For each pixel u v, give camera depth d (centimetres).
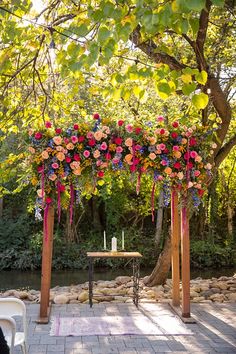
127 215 1631
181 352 446
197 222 1602
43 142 524
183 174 550
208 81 635
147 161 541
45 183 534
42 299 555
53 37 392
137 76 293
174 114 749
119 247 1496
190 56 744
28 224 1524
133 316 577
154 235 1580
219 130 693
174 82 292
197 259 1497
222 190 1584
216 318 573
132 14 266
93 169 534
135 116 673
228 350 453
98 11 274
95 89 588
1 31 391
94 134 521
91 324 536
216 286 786
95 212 1636
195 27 277
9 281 1239
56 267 1434
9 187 1473
